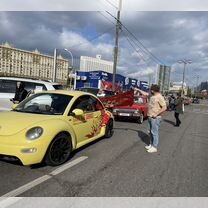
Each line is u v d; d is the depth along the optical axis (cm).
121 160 589
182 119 1794
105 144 743
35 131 469
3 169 480
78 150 653
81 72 3509
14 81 967
